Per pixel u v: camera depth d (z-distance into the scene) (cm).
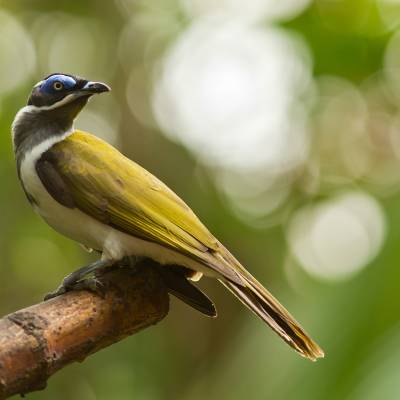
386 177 1452
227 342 1545
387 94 1402
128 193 818
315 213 1561
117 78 1659
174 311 1559
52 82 858
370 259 959
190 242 802
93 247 852
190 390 1510
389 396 815
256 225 1561
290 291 1420
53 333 637
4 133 1513
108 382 1429
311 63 1366
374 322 922
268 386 917
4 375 594
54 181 823
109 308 696
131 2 1677
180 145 1592
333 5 1331
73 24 1709
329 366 900
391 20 1327
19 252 1555
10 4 1692
